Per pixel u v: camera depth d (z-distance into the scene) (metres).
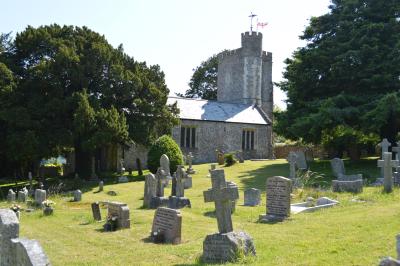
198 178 27.22
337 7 31.95
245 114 46.47
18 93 28.61
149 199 17.50
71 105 28.53
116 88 31.31
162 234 11.03
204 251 8.66
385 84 28.09
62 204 19.48
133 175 32.94
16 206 16.42
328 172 26.80
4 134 29.27
